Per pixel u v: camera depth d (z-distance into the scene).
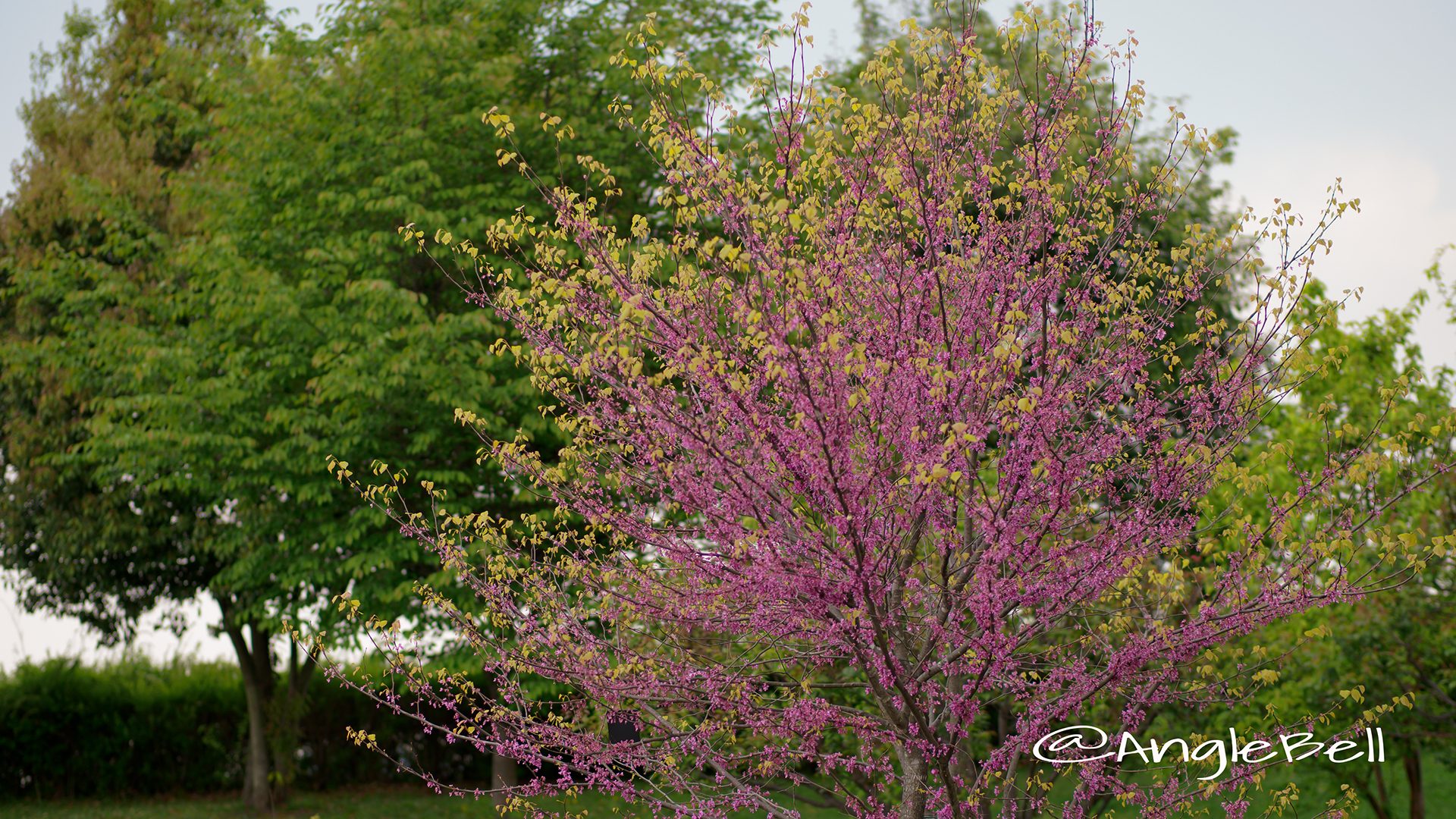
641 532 5.16
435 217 12.12
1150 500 5.06
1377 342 9.72
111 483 15.61
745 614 5.29
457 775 19.61
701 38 13.69
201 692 19.06
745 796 5.36
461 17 13.62
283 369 12.94
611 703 5.57
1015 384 4.99
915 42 5.22
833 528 4.47
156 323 15.84
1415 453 6.93
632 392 4.83
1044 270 4.97
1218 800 6.39
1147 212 5.60
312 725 18.89
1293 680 8.61
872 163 5.06
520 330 5.27
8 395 16.52
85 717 18.02
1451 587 8.45
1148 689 5.49
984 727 8.42
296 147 13.48
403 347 12.63
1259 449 7.75
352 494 12.77
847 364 4.15
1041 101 5.53
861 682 5.94
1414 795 9.33
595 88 13.33
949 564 5.45
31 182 17.52
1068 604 5.08
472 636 5.89
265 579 14.20
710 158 4.62
